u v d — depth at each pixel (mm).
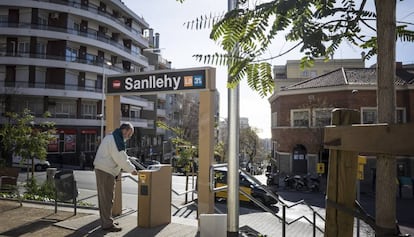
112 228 5625
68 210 7348
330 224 2078
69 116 43375
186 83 6238
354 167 2045
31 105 41219
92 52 45969
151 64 63781
